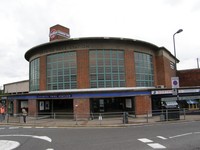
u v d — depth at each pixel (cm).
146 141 1039
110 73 2517
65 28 3259
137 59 2728
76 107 2356
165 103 2641
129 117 2408
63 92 2428
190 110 2575
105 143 1017
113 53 2569
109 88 2469
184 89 2586
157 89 2502
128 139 1106
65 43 2589
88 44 2530
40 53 2841
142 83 2728
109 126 1733
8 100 3297
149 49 2941
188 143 970
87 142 1057
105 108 2598
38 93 2634
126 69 2570
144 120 2083
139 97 2438
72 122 2066
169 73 3422
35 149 940
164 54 3170
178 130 1384
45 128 1727
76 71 2508
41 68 2789
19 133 1466
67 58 2586
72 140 1127
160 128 1514
